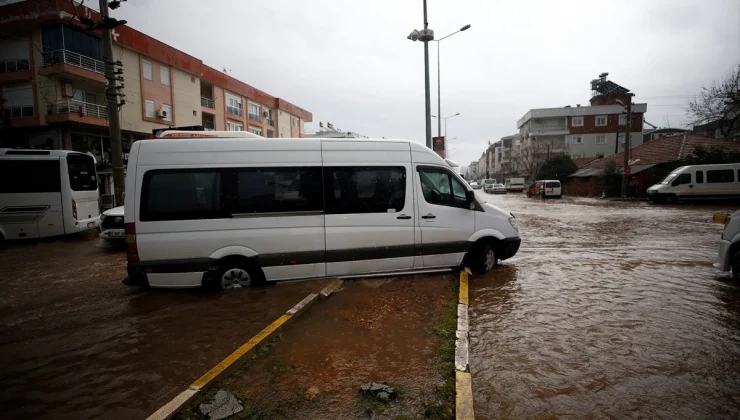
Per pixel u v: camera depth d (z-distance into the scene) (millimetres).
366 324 4457
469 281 6285
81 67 22266
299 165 5797
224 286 5668
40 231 11266
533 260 7898
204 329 4398
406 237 6188
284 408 2873
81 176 12234
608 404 2943
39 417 2879
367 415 2781
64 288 6340
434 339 4031
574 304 5160
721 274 6684
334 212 5887
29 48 22375
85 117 22531
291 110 47125
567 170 42875
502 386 3199
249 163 5633
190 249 5418
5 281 6840
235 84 36438
